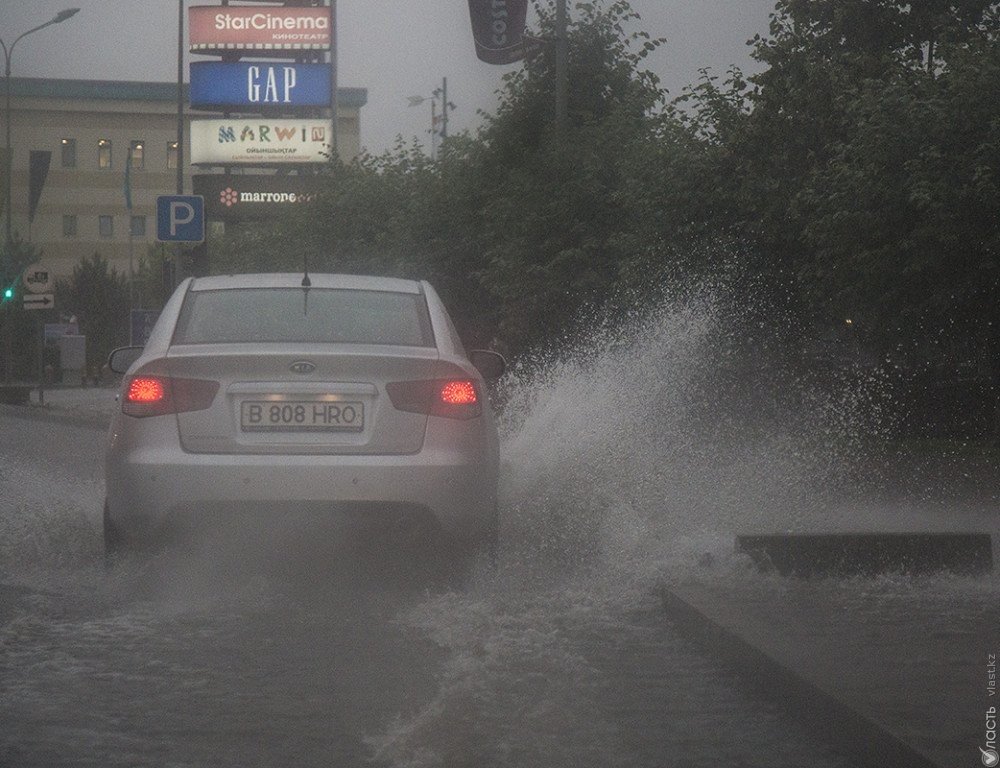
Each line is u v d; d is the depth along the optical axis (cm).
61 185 16100
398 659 983
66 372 10325
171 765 734
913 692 802
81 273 13075
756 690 908
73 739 780
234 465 1188
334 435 1209
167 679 921
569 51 4256
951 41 2950
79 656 984
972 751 680
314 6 10881
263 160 10762
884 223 2598
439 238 4500
